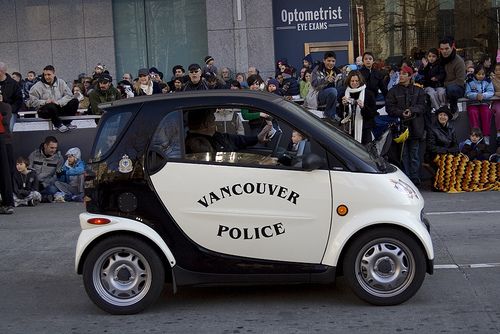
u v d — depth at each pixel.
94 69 17.72
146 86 13.23
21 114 13.58
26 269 8.12
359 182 6.03
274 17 19.03
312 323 5.93
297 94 15.19
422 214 6.30
